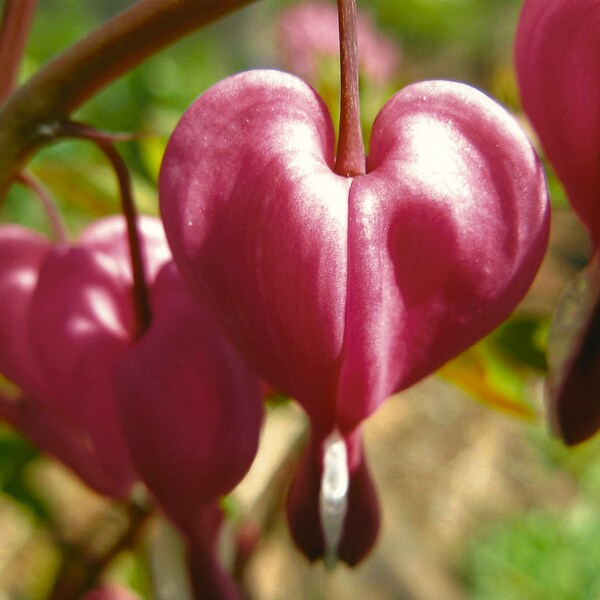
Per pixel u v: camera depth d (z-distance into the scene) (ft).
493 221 0.30
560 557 1.15
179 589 0.47
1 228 0.42
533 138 0.57
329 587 0.93
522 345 0.51
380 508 0.33
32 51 1.13
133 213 0.37
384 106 0.31
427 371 0.31
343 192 0.30
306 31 0.74
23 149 0.36
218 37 1.77
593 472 1.35
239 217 0.30
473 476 1.36
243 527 0.59
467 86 0.31
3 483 0.57
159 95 1.11
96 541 0.59
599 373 0.32
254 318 0.30
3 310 0.40
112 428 0.39
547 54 0.32
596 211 0.33
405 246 0.30
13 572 0.97
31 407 0.44
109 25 0.35
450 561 1.21
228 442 0.35
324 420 0.31
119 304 0.39
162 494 0.36
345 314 0.30
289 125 0.30
